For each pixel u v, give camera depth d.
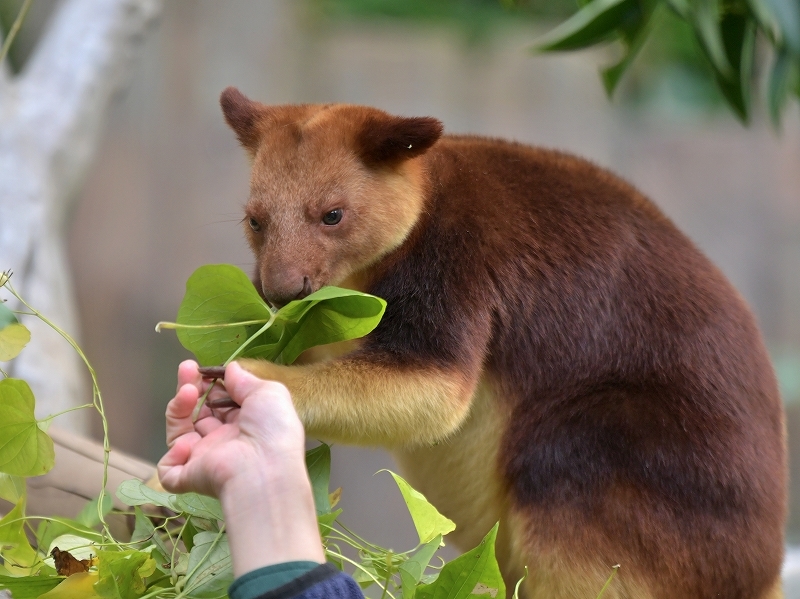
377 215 6.86
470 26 24.09
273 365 6.01
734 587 6.68
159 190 19.91
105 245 19.95
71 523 5.39
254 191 6.90
